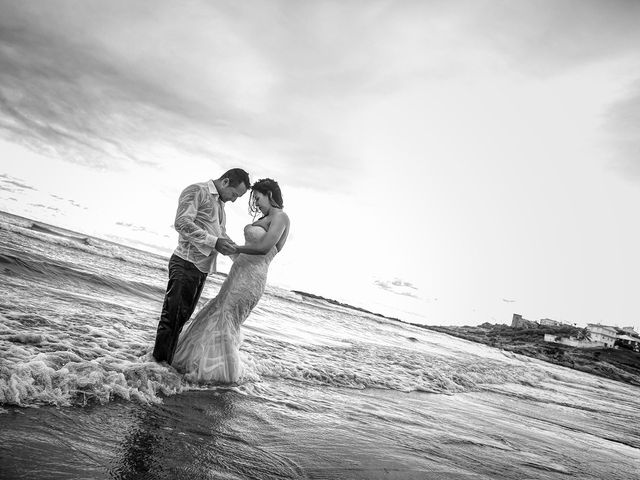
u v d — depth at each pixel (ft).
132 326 18.02
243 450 7.75
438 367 31.09
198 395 10.89
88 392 8.70
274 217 13.61
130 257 97.25
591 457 13.19
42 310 16.56
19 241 53.78
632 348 376.07
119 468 5.97
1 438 5.99
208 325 13.02
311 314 80.18
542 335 414.00
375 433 10.75
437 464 9.15
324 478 7.18
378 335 66.33
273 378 15.39
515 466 10.27
